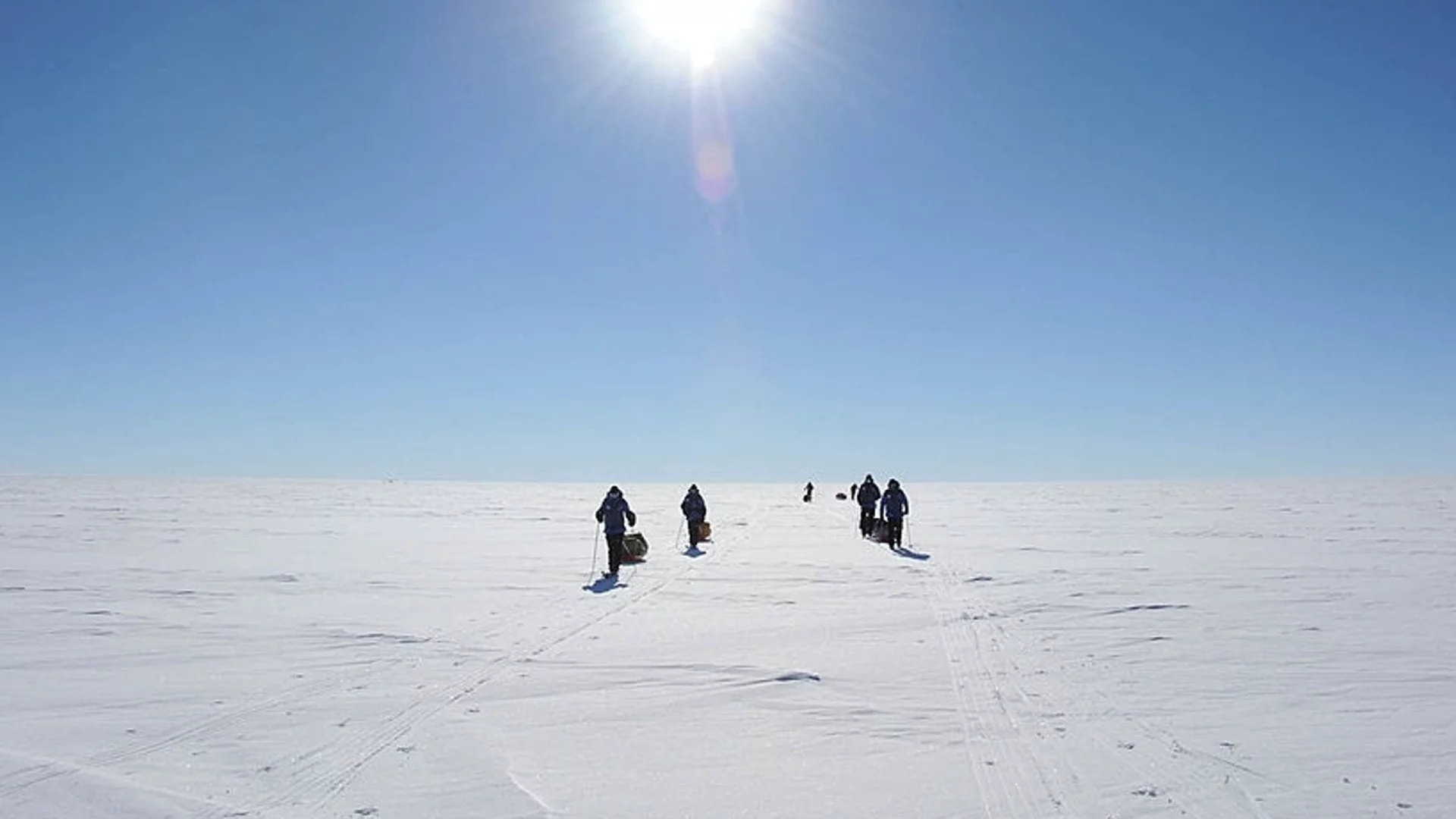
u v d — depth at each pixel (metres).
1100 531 27.12
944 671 8.67
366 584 15.01
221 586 14.58
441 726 6.89
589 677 8.47
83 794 5.45
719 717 7.12
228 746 6.39
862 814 5.09
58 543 22.11
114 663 9.09
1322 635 10.25
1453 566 16.98
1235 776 5.64
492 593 14.07
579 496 60.38
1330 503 43.31
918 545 22.55
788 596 13.77
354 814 5.15
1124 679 8.28
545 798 5.38
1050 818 4.99
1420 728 6.64
